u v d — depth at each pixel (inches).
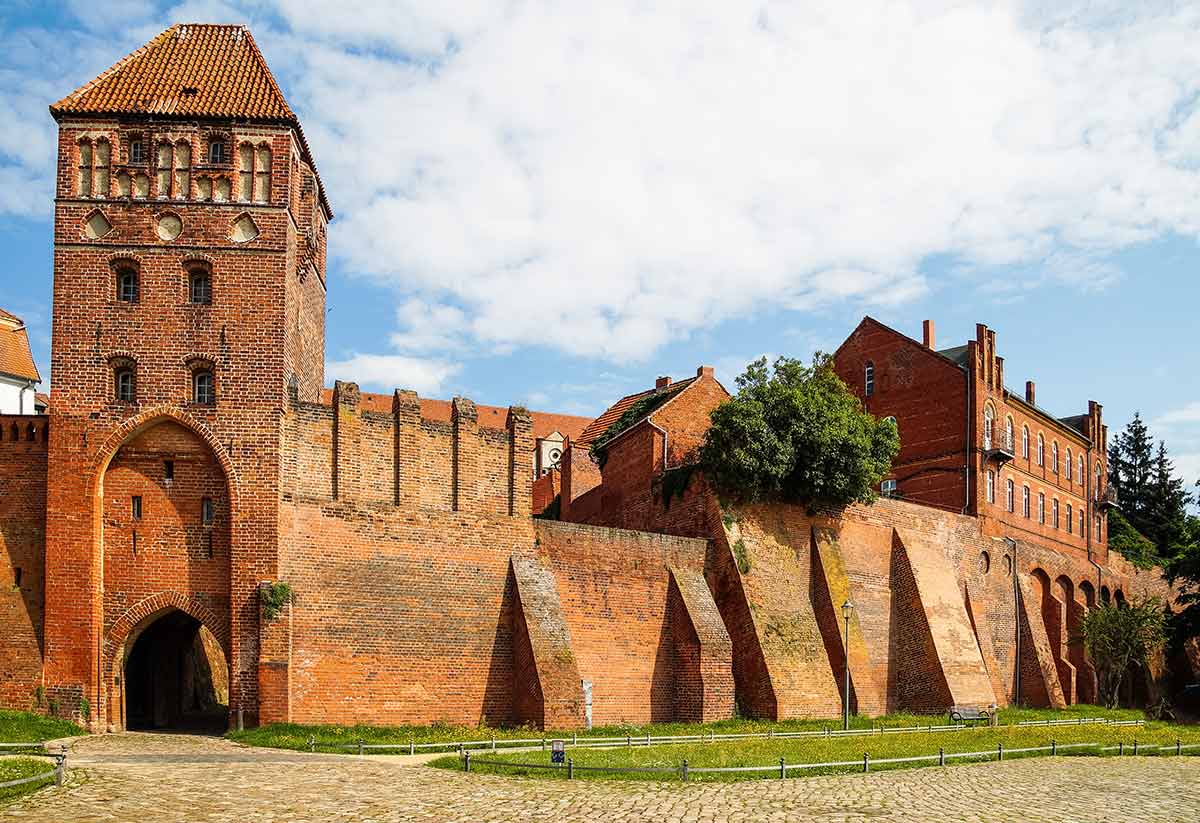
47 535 1686.8
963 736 1914.4
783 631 2204.7
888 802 1179.3
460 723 1827.0
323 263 2143.2
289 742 1526.8
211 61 1903.3
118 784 1138.7
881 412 3223.4
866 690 2316.7
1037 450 3412.9
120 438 1716.3
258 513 1702.8
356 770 1304.1
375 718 1748.3
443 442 1910.7
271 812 1046.4
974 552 2883.9
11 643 1676.9
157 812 1017.5
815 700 2186.3
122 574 1702.8
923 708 2498.8
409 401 1879.9
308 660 1701.5
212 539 1718.8
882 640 2511.1
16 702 1656.0
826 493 2336.4
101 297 1745.8
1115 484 5265.8
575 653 1975.9
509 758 1411.2
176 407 1727.4
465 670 1847.9
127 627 1692.9
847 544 2466.8
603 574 2049.7
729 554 2209.6
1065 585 3292.3
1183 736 2129.7
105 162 1779.0
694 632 2076.8
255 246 1774.1
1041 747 1760.6
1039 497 3380.9
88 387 1723.7
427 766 1355.8
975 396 3021.7
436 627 1833.2
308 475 1754.4
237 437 1723.7
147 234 1765.5
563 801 1131.9
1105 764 1628.9
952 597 2659.9
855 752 1577.3
